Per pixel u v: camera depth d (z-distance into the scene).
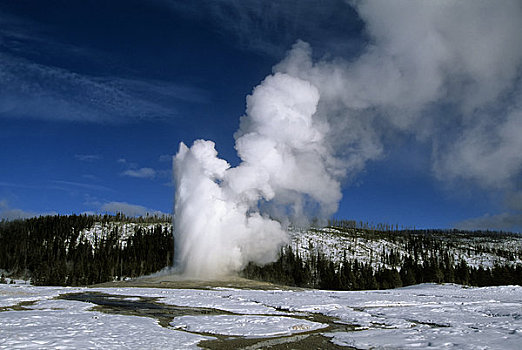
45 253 119.50
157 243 126.00
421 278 98.62
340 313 26.64
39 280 95.69
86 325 19.02
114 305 29.84
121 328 18.47
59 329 17.55
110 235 149.75
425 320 23.17
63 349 13.41
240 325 20.66
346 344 16.14
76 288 47.66
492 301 35.72
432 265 101.69
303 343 16.48
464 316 25.03
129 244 130.50
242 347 15.59
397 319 23.94
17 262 116.12
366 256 141.25
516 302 34.97
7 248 124.56
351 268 109.38
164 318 23.58
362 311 28.20
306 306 30.36
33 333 16.30
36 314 22.95
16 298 33.50
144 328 18.72
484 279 92.00
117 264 105.25
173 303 31.53
